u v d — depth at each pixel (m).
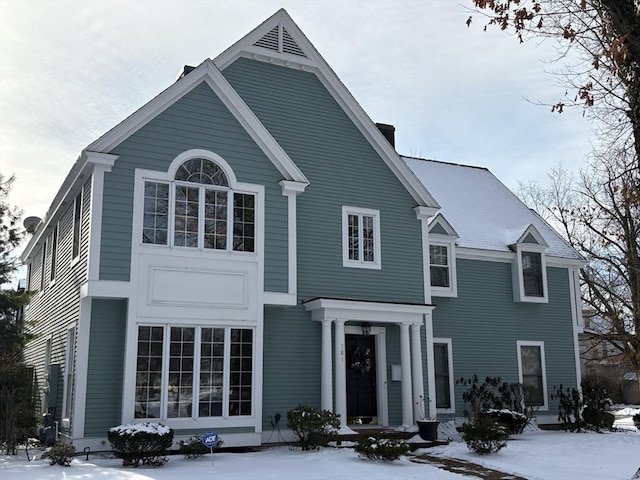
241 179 14.46
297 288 15.71
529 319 20.70
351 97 17.38
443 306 19.28
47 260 19.33
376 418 16.58
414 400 16.09
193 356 13.32
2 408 14.32
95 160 12.97
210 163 14.22
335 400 15.34
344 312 15.34
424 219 18.02
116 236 12.95
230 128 14.52
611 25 7.94
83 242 13.61
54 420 15.13
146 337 12.95
